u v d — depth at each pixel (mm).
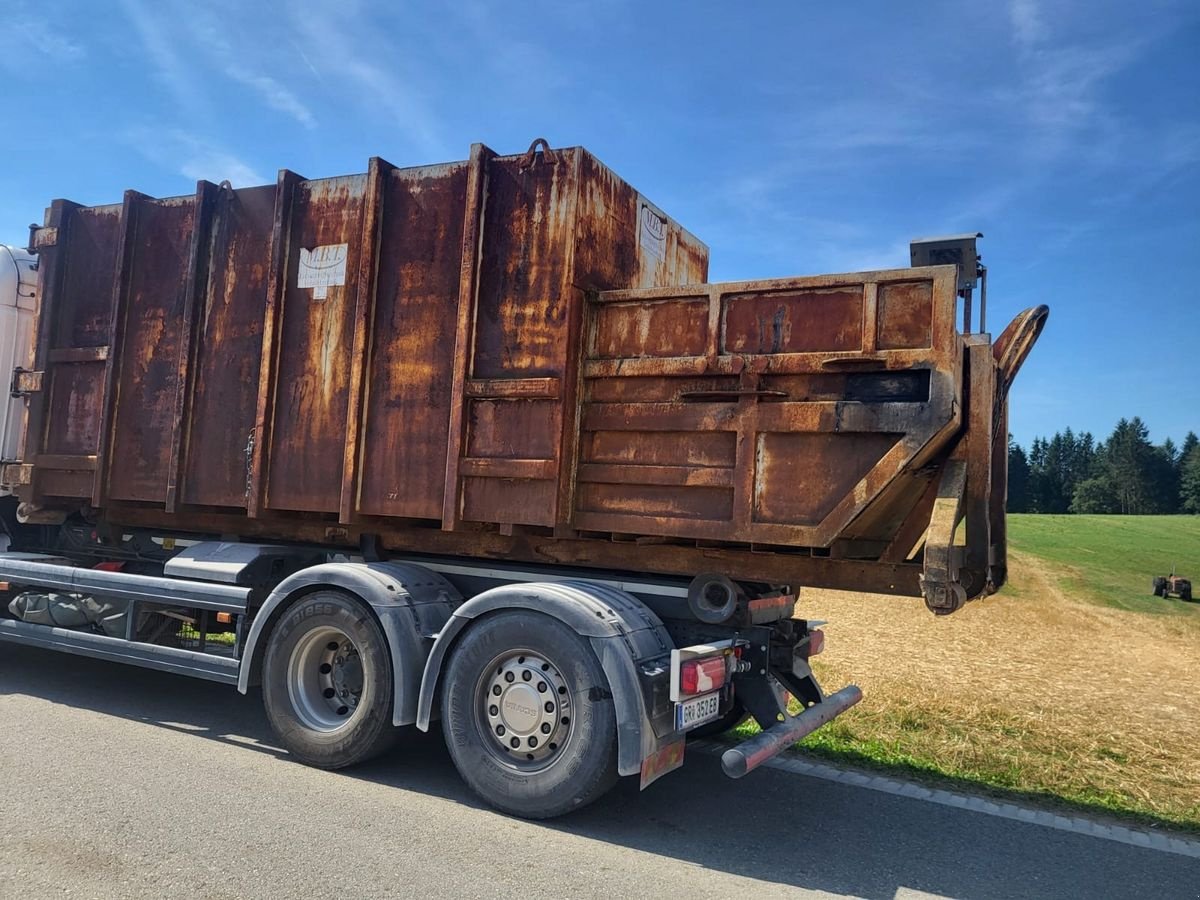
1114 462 120375
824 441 4465
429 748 5871
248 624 5816
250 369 6082
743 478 4594
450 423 5242
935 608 4289
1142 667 11031
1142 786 5703
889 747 6320
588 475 5012
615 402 4996
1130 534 40062
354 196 5770
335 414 5715
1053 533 39844
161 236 6594
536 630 4625
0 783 4672
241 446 6066
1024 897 3996
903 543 5043
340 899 3531
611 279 5383
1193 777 5945
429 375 5402
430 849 4113
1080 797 5457
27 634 6754
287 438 5871
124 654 6227
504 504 5086
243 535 6570
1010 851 4547
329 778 5117
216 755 5449
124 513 6992
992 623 15062
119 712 6406
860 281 4426
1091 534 39688
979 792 5500
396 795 4883
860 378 4414
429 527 5762
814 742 6359
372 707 5090
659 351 4930
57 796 4516
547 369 5027
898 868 4262
